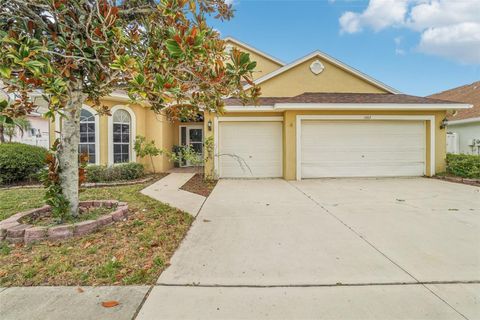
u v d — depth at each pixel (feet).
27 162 28.81
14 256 11.14
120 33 10.25
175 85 10.11
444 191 25.91
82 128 34.76
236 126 35.68
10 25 11.74
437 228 14.97
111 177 31.55
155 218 16.63
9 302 8.16
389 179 33.76
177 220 16.31
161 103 12.38
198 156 35.86
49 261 10.72
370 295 8.60
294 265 10.63
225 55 12.06
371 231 14.56
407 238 13.48
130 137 38.78
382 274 9.89
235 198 23.26
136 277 9.57
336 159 35.06
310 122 34.71
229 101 35.45
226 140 35.73
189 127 50.08
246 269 10.30
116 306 8.00
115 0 12.51
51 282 9.28
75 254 11.35
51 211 15.35
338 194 24.89
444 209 19.19
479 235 13.87
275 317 7.54
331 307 7.99
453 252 11.77
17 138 51.44
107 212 16.42
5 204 19.53
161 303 8.16
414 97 37.78
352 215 17.79
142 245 12.40
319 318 7.49
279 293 8.72
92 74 12.89
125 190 26.43
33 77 9.05
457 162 33.04
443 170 35.24
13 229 12.75
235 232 14.49
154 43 11.30
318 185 29.94
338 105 32.40
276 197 23.71
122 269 10.16
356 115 34.32
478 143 44.01
